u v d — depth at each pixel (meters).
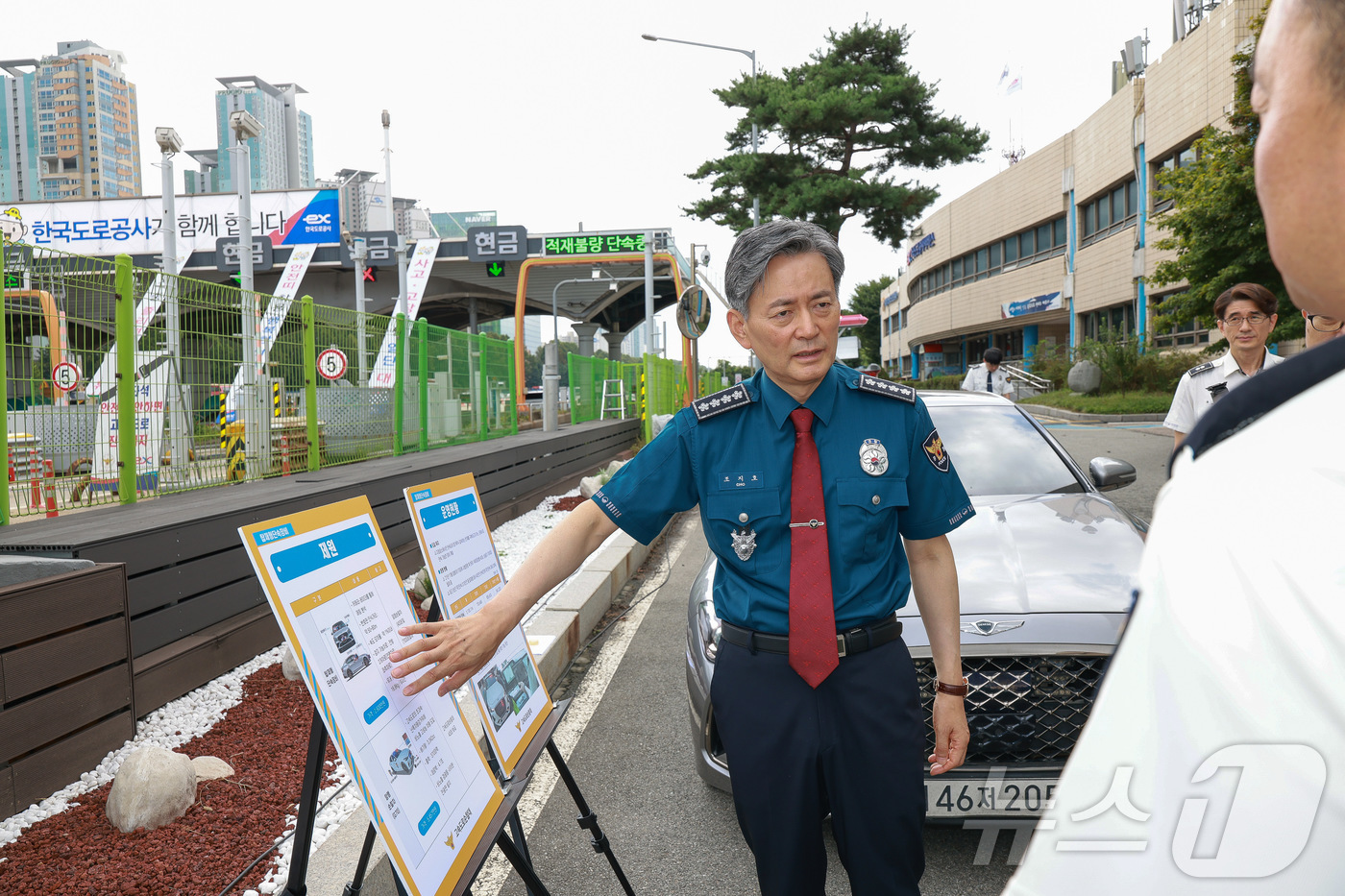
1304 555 0.41
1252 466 0.46
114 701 3.24
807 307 1.62
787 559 1.69
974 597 2.83
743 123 26.25
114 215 32.91
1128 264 28.38
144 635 3.82
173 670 3.80
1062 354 32.97
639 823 3.03
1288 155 0.48
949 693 1.82
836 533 1.68
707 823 3.02
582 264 33.06
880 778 1.66
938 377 43.59
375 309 35.44
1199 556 0.46
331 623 1.46
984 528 3.47
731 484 1.71
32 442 4.61
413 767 1.54
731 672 1.74
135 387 5.27
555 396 13.43
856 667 1.67
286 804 2.86
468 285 39.12
